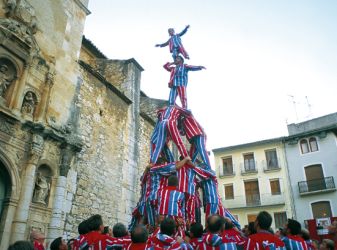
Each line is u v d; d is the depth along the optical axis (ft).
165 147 29.89
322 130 99.09
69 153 43.34
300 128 109.09
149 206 25.00
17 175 36.50
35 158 38.37
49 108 43.09
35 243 25.25
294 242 17.92
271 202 100.07
